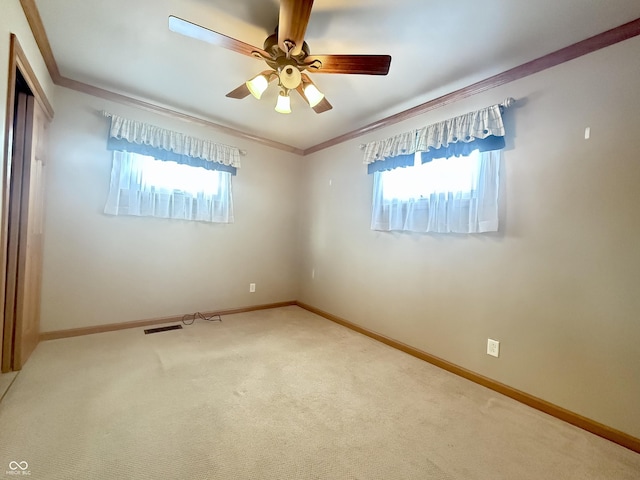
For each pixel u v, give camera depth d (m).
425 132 2.58
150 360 2.34
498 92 2.20
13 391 1.80
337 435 1.58
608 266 1.69
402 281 2.85
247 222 3.83
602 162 1.72
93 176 2.75
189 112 3.12
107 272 2.87
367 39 1.88
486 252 2.23
